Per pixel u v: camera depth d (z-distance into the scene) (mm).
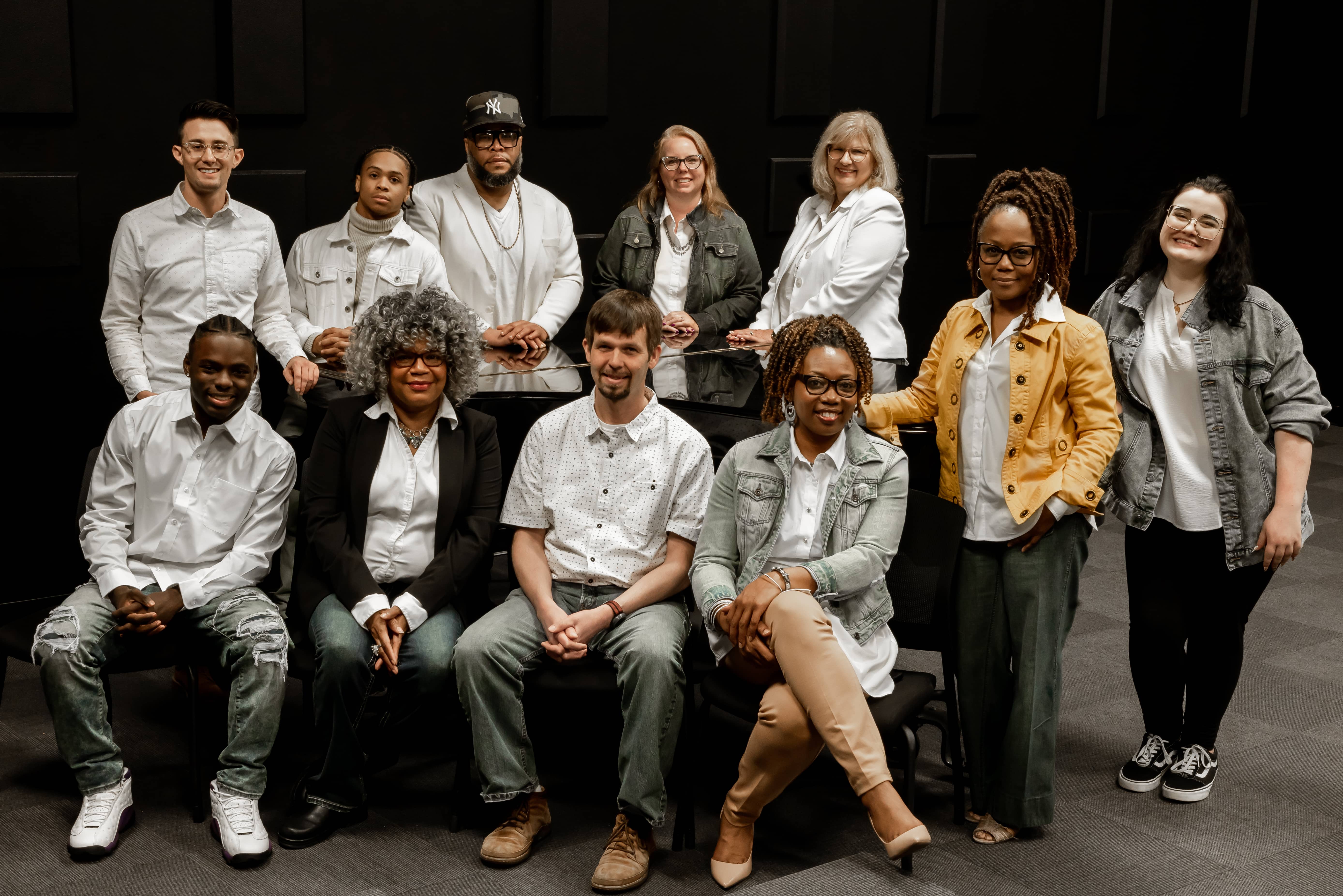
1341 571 4797
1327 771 3219
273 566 3246
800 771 2639
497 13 4691
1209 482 2922
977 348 2807
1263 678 3816
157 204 3566
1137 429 2977
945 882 2602
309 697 3230
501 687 2754
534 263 4137
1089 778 3178
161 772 3090
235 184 4234
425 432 3018
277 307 3725
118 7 3965
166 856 2717
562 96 4816
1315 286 7039
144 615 2775
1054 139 6254
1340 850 2826
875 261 3943
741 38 5242
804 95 5383
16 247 3857
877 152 4012
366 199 3756
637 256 4422
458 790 2861
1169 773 3078
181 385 3584
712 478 2955
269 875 2646
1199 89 6625
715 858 2684
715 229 4422
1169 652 3006
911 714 2729
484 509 3021
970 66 5855
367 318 2961
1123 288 3012
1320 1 6754
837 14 5484
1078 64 6238
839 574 2678
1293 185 6961
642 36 5012
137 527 2973
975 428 2812
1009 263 2688
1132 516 2963
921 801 3043
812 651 2572
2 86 3760
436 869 2693
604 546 2932
